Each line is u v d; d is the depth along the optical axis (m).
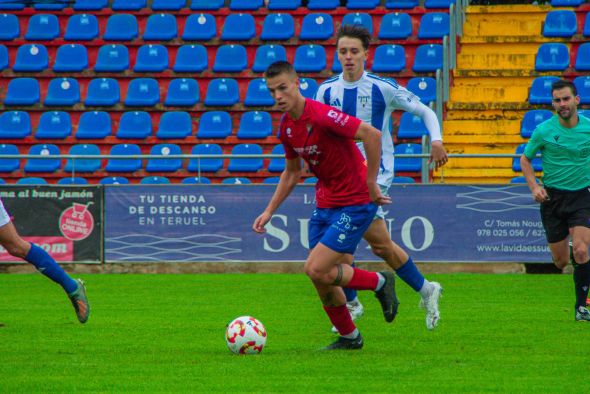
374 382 18.75
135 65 65.31
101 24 69.88
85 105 63.56
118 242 47.75
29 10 70.06
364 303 35.34
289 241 47.25
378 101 26.06
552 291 38.66
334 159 21.47
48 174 59.50
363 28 25.98
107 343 24.89
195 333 26.91
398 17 66.00
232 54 65.12
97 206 47.84
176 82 63.50
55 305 34.66
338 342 23.47
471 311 32.06
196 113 62.84
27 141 61.97
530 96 59.19
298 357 22.05
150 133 61.06
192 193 47.56
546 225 30.47
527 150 30.27
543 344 24.33
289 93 20.75
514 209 46.12
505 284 41.44
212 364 21.09
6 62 66.81
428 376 19.42
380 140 20.91
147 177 55.47
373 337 25.78
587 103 59.28
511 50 64.00
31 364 21.31
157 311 32.50
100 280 44.22
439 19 65.50
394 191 46.59
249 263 47.44
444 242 46.44
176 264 47.75
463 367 20.59
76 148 59.34
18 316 31.28
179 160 58.69
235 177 57.34
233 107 62.50
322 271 21.50
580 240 28.92
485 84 61.53
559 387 18.23
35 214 47.91
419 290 24.16
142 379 19.23
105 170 58.72
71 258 47.88
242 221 47.38
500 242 46.28
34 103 64.06
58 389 18.20
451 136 57.25
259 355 22.48
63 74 66.06
